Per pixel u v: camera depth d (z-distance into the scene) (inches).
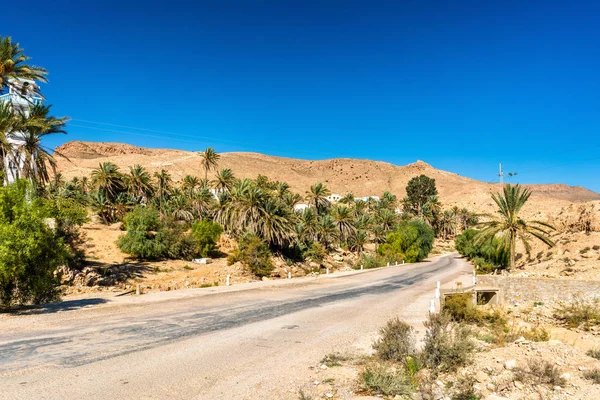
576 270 1317.7
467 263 2482.8
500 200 1518.2
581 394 291.3
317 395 283.9
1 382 286.0
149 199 3011.8
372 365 345.4
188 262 1899.6
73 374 309.6
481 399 280.5
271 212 1921.8
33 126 1122.7
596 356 402.9
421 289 1147.3
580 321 831.1
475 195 6422.2
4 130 1058.1
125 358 359.9
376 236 3117.6
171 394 277.0
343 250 2876.5
